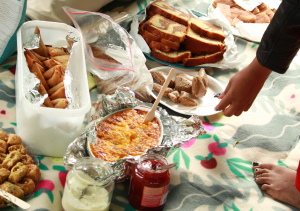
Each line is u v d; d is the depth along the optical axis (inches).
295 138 47.7
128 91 41.1
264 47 37.1
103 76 46.9
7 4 42.1
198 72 51.0
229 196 38.7
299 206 39.3
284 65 37.5
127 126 39.2
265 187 40.3
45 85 39.6
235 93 40.6
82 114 35.9
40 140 36.7
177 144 38.0
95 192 32.1
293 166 44.0
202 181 39.5
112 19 51.9
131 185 34.9
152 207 34.8
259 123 48.5
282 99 53.7
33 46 41.7
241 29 62.8
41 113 34.9
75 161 35.0
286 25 34.8
